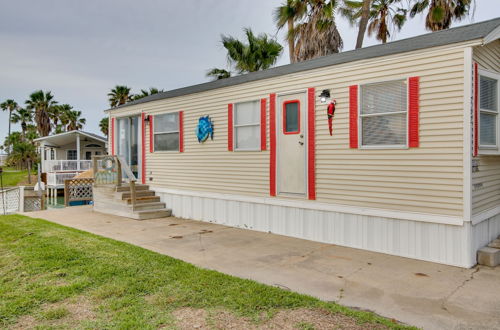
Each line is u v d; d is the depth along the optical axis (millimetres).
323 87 6164
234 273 4500
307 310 3273
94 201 10148
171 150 9219
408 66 5145
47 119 38000
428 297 3691
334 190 6059
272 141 6949
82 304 3418
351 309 3359
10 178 35438
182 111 8844
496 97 5391
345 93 5867
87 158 25234
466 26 5566
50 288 3816
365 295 3752
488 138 5258
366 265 4840
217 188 8062
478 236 4949
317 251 5594
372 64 5523
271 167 6996
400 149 5246
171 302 3447
